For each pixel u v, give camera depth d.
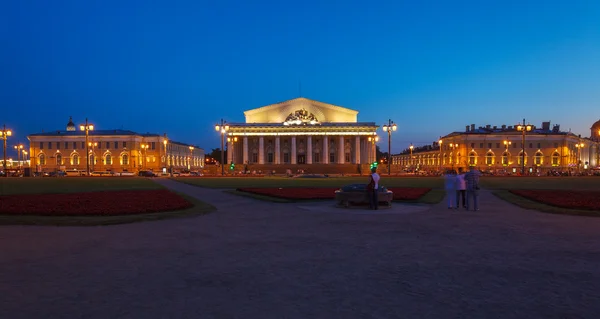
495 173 94.19
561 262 9.55
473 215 18.38
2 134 75.69
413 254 10.38
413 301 6.94
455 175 21.89
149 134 135.25
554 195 26.62
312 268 9.00
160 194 27.39
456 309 6.59
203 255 10.23
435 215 18.38
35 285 7.72
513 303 6.85
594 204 20.12
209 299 7.02
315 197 25.83
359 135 111.94
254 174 90.38
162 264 9.30
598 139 155.88
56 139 127.19
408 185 44.41
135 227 14.70
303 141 119.69
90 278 8.18
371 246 11.37
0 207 18.34
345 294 7.29
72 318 6.18
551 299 7.04
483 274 8.55
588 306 6.71
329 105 116.88
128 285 7.75
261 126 112.25
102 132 130.75
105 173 101.88
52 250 10.73
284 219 17.00
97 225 15.03
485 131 129.00
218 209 20.78
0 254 10.24
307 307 6.66
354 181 55.25
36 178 69.56
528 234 13.31
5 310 6.49
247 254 10.37
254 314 6.36
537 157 122.38
